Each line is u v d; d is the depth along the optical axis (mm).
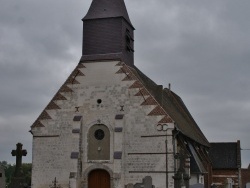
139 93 36000
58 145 36844
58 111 37438
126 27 39031
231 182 53062
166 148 34562
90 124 36625
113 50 37625
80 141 36344
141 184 27828
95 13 38625
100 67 37406
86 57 38000
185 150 36406
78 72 37719
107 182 35562
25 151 25000
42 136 37344
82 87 37406
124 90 36406
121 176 34688
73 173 35438
